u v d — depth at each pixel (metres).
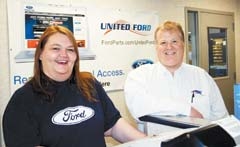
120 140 1.53
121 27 3.19
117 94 3.18
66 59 1.36
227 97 4.43
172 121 1.38
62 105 1.34
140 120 1.66
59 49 1.35
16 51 2.50
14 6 2.48
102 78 3.04
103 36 3.04
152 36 3.47
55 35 1.35
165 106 1.63
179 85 1.84
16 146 1.21
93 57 2.97
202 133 0.90
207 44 4.14
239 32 4.63
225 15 4.41
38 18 2.61
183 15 3.85
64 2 2.77
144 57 3.39
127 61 3.24
